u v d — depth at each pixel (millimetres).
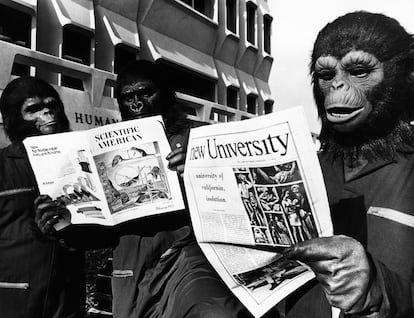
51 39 6711
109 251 4406
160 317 2012
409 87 1298
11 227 2551
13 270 2525
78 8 7199
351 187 1331
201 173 1443
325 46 1305
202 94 11625
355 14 1307
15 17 6172
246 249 1410
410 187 1229
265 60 14734
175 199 2254
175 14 10195
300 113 1216
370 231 1243
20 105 2709
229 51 12828
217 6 12125
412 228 1194
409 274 1173
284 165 1241
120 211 2305
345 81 1271
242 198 1363
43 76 6395
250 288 1356
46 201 2346
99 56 7836
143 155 2277
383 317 1082
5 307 2504
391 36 1259
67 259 2668
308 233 1234
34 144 2352
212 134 1394
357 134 1339
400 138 1293
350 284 1052
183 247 2234
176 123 2662
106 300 4359
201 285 1817
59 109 2824
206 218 1468
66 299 2639
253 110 14195
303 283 1301
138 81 2625
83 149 2318
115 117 6320
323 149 1468
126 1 8508
